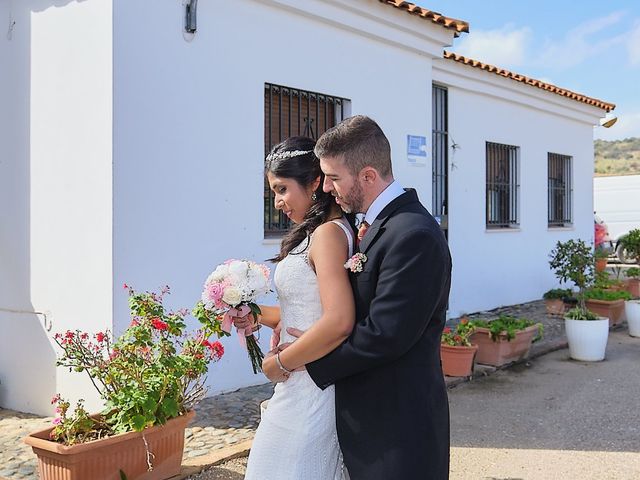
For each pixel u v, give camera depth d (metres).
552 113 11.11
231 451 4.25
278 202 2.52
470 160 9.37
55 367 5.07
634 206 19.45
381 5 6.73
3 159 5.34
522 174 10.47
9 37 5.27
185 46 5.18
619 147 102.81
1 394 5.41
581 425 5.06
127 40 4.78
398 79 7.34
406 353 2.14
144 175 4.91
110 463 3.49
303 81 6.20
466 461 4.35
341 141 2.20
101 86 4.76
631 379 6.43
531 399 5.74
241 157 5.63
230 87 5.54
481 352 6.80
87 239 4.86
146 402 3.56
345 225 2.35
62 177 4.99
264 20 5.81
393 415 2.12
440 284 2.09
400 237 2.08
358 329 2.09
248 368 5.79
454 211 9.12
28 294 5.21
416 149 7.60
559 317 9.39
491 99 9.73
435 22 7.36
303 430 2.35
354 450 2.19
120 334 4.76
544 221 11.01
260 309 2.64
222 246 5.49
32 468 4.07
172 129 5.10
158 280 5.02
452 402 5.65
